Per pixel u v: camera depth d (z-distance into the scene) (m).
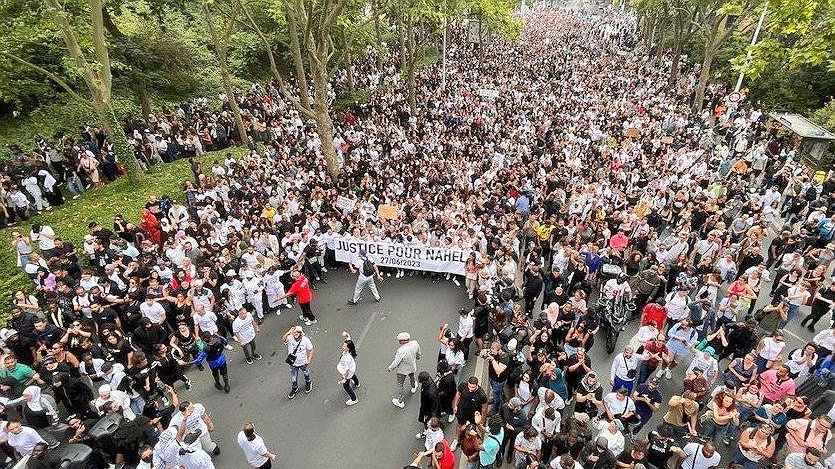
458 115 31.05
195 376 12.10
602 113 30.53
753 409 9.22
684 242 13.91
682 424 9.05
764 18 25.39
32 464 7.87
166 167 21.62
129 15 26.03
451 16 34.34
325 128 21.77
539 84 39.56
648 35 54.28
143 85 24.09
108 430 8.80
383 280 15.96
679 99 36.03
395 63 46.69
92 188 19.84
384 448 10.04
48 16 17.91
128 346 10.95
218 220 16.09
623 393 8.78
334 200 18.44
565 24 85.62
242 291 13.22
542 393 8.77
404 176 21.05
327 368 12.23
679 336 10.75
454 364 10.73
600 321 12.47
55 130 22.39
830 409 9.17
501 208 17.23
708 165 21.31
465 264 15.09
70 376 9.92
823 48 13.26
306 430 10.48
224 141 25.16
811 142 22.88
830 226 14.51
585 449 7.98
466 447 8.49
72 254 13.49
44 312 12.53
